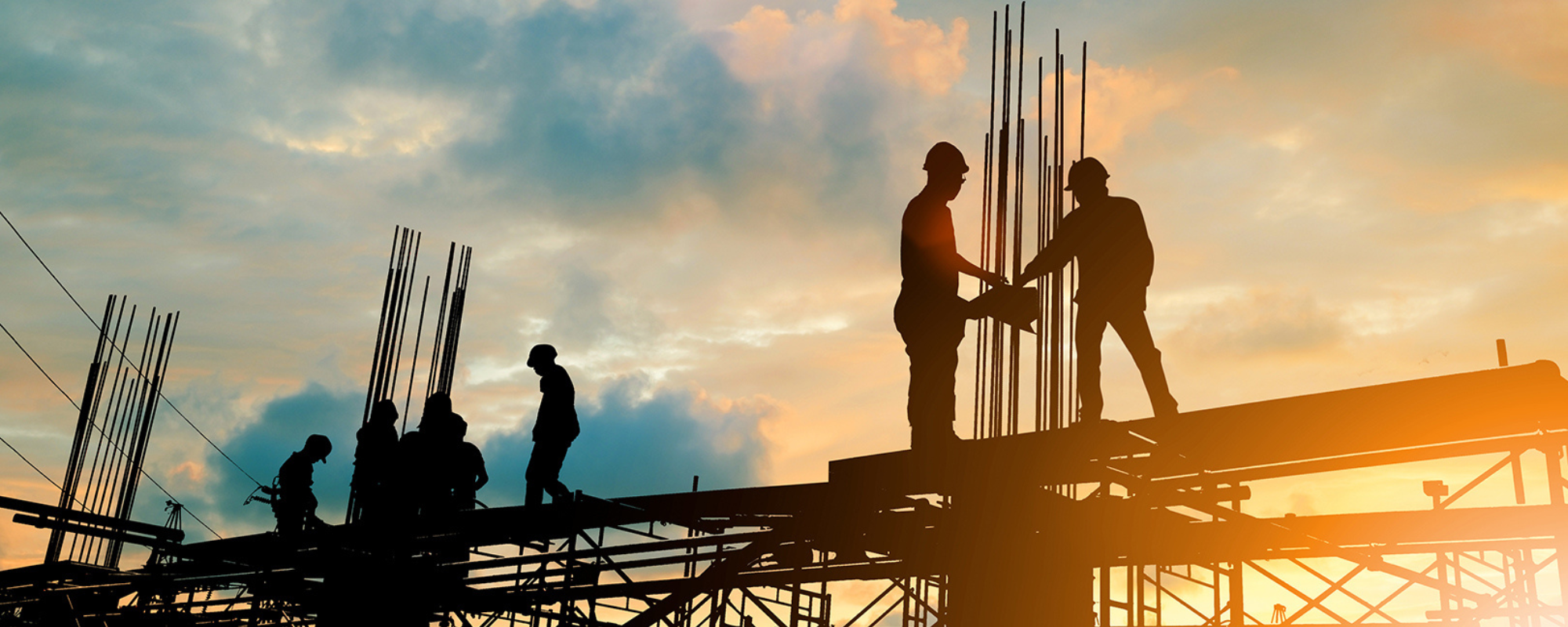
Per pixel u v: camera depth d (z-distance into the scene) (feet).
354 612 41.78
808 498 33.94
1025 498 29.91
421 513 41.93
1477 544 34.35
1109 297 28.63
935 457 30.55
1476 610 34.01
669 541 37.81
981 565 30.25
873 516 34.30
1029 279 30.42
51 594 46.47
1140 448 28.02
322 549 42.80
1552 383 22.34
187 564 48.85
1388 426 24.67
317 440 47.14
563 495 39.11
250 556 45.27
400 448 41.91
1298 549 35.42
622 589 39.93
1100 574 37.22
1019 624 29.37
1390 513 32.27
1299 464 28.04
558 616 41.09
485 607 41.88
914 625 42.42
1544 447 25.54
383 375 52.70
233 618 49.52
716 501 36.22
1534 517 29.50
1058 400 33.14
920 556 34.94
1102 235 28.99
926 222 30.50
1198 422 26.76
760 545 37.19
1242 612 35.70
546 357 40.50
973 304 30.50
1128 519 31.17
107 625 48.39
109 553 63.67
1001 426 33.47
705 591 38.99
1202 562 35.94
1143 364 28.45
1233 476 29.09
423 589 41.55
